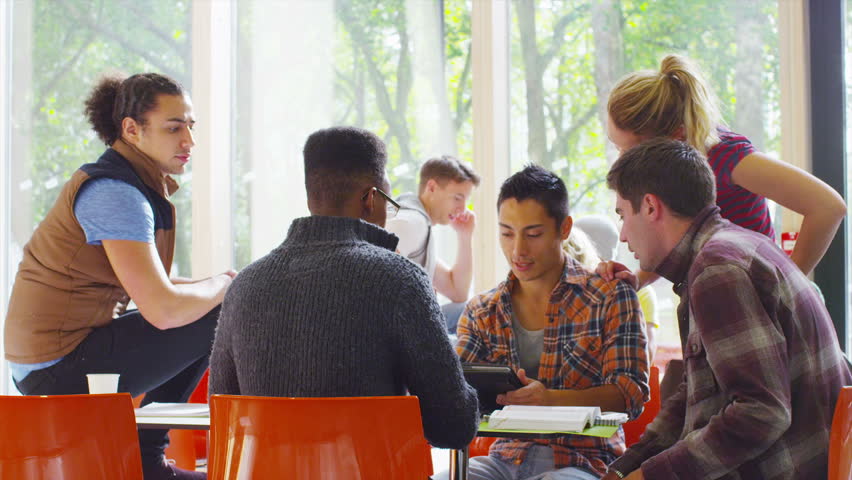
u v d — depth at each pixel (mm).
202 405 2221
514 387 2131
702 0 3912
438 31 4379
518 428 1802
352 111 4496
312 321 1638
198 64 4488
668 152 1835
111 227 2594
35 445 1742
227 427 1595
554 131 4180
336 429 1539
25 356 2633
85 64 4676
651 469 1694
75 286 2645
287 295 1659
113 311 2715
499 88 4191
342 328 1631
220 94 4539
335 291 1644
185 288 2676
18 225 4723
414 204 3984
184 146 2781
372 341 1636
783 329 1682
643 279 2820
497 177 4176
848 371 1812
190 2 4582
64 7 4707
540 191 2350
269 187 4570
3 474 1748
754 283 1662
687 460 1653
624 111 2455
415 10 4410
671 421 1850
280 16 4566
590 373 2311
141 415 2027
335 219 1734
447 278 4125
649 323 3107
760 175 2449
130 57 4641
